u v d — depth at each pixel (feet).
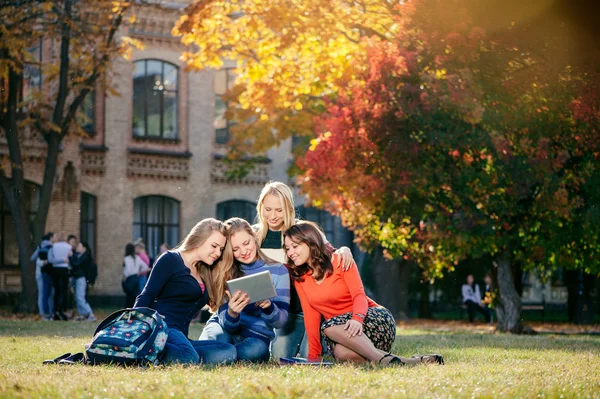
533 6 53.52
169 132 116.26
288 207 28.71
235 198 120.16
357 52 64.18
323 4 61.82
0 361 27.25
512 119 57.88
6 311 87.30
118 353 24.50
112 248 110.52
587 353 33.88
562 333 68.23
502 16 54.60
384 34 64.59
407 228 64.44
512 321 64.59
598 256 62.28
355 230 71.20
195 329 52.65
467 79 56.85
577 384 21.53
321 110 87.92
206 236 26.45
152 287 26.05
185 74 117.19
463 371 23.61
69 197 106.63
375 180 59.82
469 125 58.03
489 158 60.29
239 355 26.50
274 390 18.21
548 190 58.59
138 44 87.30
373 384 19.76
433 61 58.49
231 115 91.86
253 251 27.14
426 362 26.32
